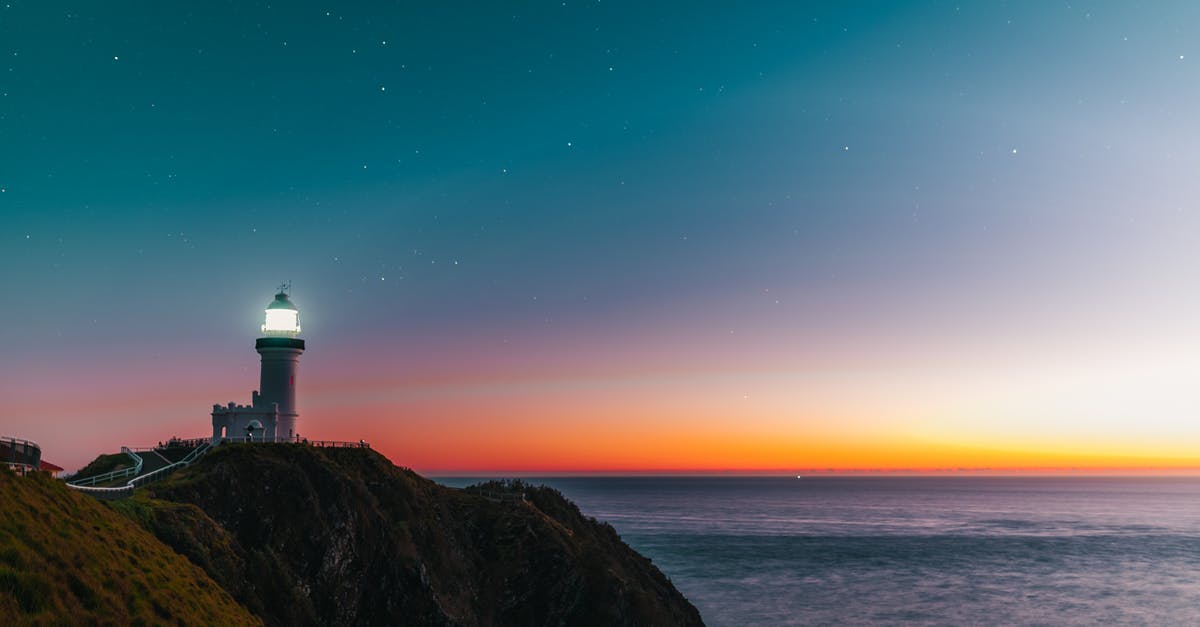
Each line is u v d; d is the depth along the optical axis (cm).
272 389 7150
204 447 6456
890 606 9994
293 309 7412
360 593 4944
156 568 3016
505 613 5597
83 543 2711
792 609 9775
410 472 6488
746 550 15412
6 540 2359
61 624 2123
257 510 4862
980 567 13325
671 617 6612
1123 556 14950
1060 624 9175
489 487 7469
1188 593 11025
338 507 5131
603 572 5919
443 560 5525
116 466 6041
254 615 3684
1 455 3728
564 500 7950
